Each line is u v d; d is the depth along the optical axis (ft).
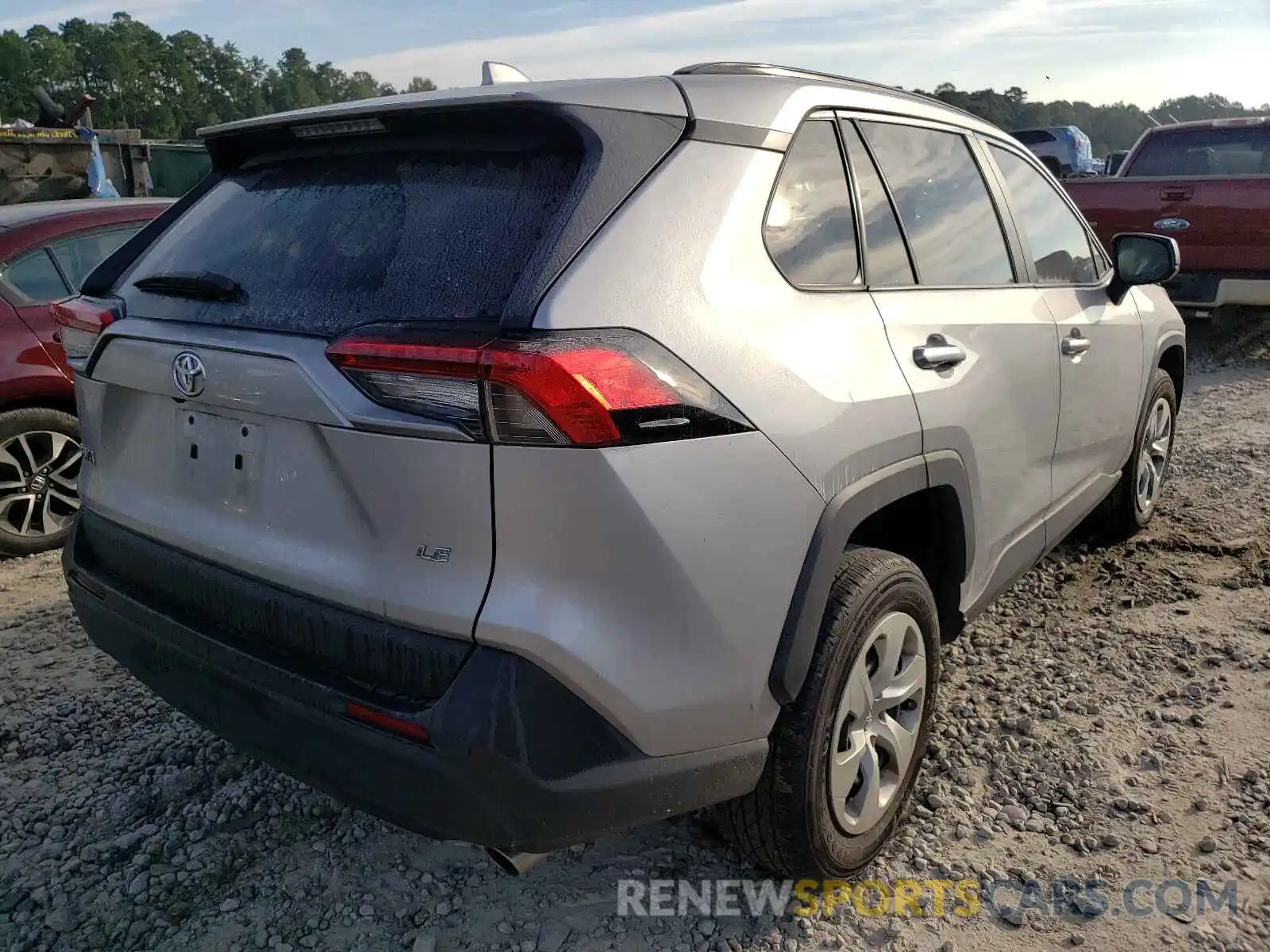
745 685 6.83
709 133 7.29
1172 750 10.09
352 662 6.52
